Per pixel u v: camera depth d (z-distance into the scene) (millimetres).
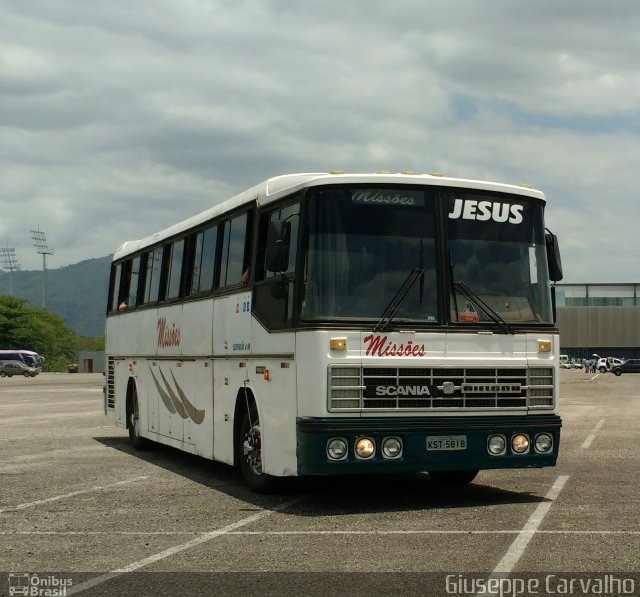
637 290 138750
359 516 9883
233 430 12031
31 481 12977
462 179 10789
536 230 11109
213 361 12867
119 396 18453
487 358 10508
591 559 7621
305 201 10242
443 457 10203
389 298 10250
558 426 10789
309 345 9984
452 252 10586
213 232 13266
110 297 19734
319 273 10125
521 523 9359
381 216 10414
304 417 10023
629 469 14125
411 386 10180
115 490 12031
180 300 14492
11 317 157500
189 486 12391
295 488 11602
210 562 7668
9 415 28625
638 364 99812
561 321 138750
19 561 7785
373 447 9961
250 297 11523
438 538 8570
